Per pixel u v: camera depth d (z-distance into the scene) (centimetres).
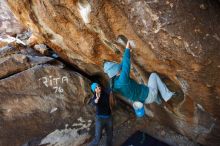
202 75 354
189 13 315
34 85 563
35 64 596
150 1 315
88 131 575
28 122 548
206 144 489
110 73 391
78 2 368
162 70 410
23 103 552
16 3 471
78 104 582
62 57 606
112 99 457
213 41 321
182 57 344
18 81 557
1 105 541
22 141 539
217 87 362
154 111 549
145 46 378
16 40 686
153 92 412
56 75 575
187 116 471
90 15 374
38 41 640
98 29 400
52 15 427
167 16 318
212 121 438
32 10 461
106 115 475
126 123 603
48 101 565
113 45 425
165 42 339
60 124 562
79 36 445
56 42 536
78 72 616
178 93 452
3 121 536
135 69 462
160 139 549
